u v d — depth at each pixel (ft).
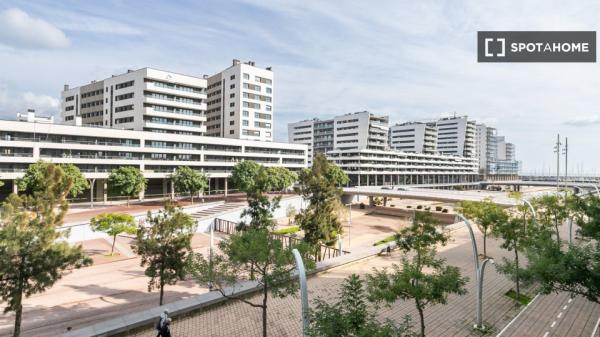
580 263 52.26
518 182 637.71
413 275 55.26
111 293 99.55
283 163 389.60
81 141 254.88
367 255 124.98
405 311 81.66
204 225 193.98
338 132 567.18
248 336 67.82
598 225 64.03
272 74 406.62
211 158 327.67
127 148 274.36
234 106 384.68
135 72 315.17
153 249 77.00
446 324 75.41
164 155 296.71
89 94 362.12
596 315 80.02
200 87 338.54
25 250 57.52
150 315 70.85
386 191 309.63
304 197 127.85
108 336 63.87
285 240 140.67
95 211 216.74
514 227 92.22
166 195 306.14
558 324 75.46
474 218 138.41
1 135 222.28
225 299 81.97
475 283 101.96
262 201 100.83
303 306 49.90
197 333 68.59
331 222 124.36
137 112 313.94
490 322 76.54
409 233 79.30
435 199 265.54
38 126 235.20
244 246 59.72
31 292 58.90
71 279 110.52
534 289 96.27
